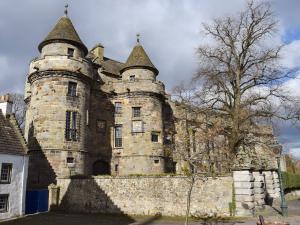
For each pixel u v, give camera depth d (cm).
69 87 2995
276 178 2834
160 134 3481
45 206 2558
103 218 2133
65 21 3253
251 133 2747
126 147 3397
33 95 3003
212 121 2892
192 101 2933
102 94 3488
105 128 3422
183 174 2166
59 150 2802
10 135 2394
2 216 2150
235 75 2928
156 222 1922
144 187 2280
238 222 1772
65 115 2895
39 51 3316
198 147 2431
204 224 1772
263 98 2714
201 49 3009
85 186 2508
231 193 2017
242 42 2939
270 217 1945
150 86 3516
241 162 2395
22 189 2347
